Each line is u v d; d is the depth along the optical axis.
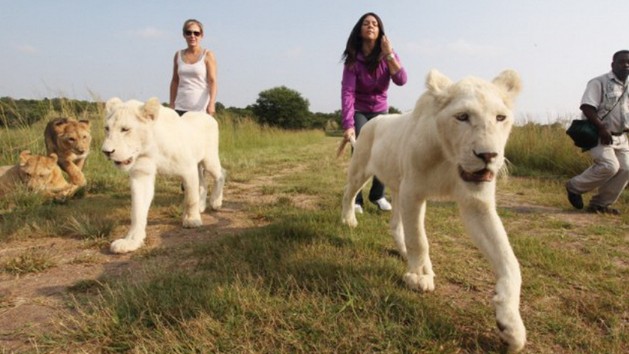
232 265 3.06
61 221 4.42
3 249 3.71
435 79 2.49
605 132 5.30
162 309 2.39
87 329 2.23
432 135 2.54
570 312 2.58
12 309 2.58
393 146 3.27
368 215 4.91
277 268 2.98
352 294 2.59
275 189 6.77
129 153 3.66
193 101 5.91
